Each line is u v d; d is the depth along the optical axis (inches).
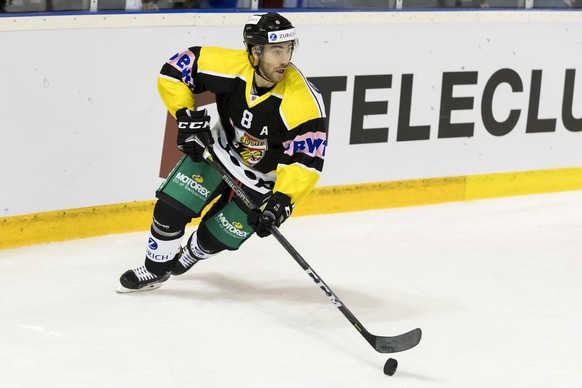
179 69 333.4
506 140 528.1
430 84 501.0
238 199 343.0
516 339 336.8
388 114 493.0
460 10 499.8
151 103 433.7
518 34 518.6
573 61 537.6
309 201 479.8
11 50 396.2
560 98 538.9
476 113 516.4
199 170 342.0
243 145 339.6
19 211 410.6
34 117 406.9
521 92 526.9
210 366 302.4
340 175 486.0
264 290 374.9
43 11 410.9
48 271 385.1
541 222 489.4
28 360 300.5
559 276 408.8
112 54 420.2
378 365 309.3
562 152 546.0
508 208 512.7
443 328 344.5
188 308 350.9
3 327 325.4
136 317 339.9
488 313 361.7
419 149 504.7
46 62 405.4
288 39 311.6
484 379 302.5
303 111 321.4
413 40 491.8
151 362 303.1
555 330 346.9
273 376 297.3
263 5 468.8
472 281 398.3
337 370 303.9
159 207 344.8
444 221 483.8
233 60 328.5
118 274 385.1
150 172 440.5
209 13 441.1
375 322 347.6
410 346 302.8
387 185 499.8
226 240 351.6
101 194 429.7
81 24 410.0
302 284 384.5
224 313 348.2
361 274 401.1
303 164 322.7
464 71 508.7
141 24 424.2
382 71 487.5
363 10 476.4
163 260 354.9
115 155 429.4
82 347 311.9
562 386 299.9
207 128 332.8
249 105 327.3
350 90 481.1
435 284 393.1
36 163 410.6
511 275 407.8
